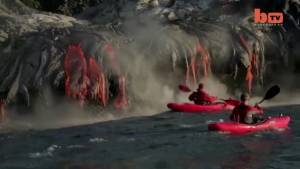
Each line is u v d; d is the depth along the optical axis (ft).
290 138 58.90
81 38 93.91
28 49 91.81
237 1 119.96
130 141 60.59
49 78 88.22
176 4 123.85
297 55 108.27
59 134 68.64
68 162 50.37
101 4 138.92
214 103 86.63
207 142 58.08
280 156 50.37
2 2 115.55
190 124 72.38
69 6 155.02
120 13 126.21
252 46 104.17
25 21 108.17
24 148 58.13
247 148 54.29
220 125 62.80
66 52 90.94
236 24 108.47
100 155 53.16
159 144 58.03
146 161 50.08
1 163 50.62
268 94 65.21
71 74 88.89
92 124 79.46
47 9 158.30
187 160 49.96
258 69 105.50
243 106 63.46
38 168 48.32
